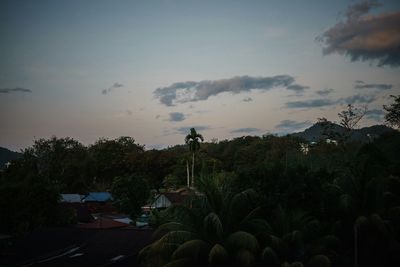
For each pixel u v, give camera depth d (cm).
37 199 4484
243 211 2242
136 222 5716
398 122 6053
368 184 2452
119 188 7375
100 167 10981
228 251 2100
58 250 2694
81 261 2427
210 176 2402
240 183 2395
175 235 2189
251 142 12681
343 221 2377
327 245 2259
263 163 2519
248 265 1984
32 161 10112
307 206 2334
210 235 2175
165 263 2230
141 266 2320
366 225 2305
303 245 2184
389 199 2547
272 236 2094
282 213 2236
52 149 10900
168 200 7088
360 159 2666
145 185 7512
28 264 2391
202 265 2136
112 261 2411
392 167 2816
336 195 2416
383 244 2348
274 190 2319
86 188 10362
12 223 4219
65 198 7556
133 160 10881
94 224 5125
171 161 10988
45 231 3278
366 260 2347
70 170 10500
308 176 2370
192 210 2259
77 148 11256
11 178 5225
